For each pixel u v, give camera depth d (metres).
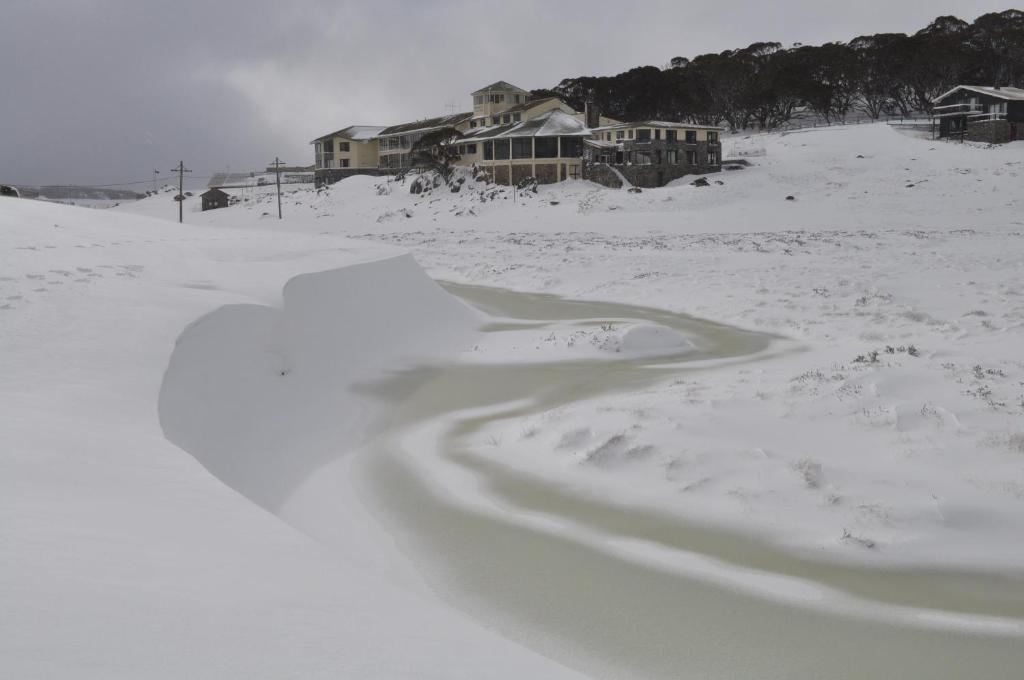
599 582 8.97
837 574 9.05
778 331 25.12
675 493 11.34
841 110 121.50
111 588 5.05
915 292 28.62
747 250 44.84
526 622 8.10
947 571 9.06
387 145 116.12
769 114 118.81
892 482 11.10
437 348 23.44
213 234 32.72
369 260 27.00
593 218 69.69
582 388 18.03
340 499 11.97
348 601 6.00
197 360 15.61
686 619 8.12
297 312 21.06
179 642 4.37
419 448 14.27
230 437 14.02
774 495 11.00
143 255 24.16
